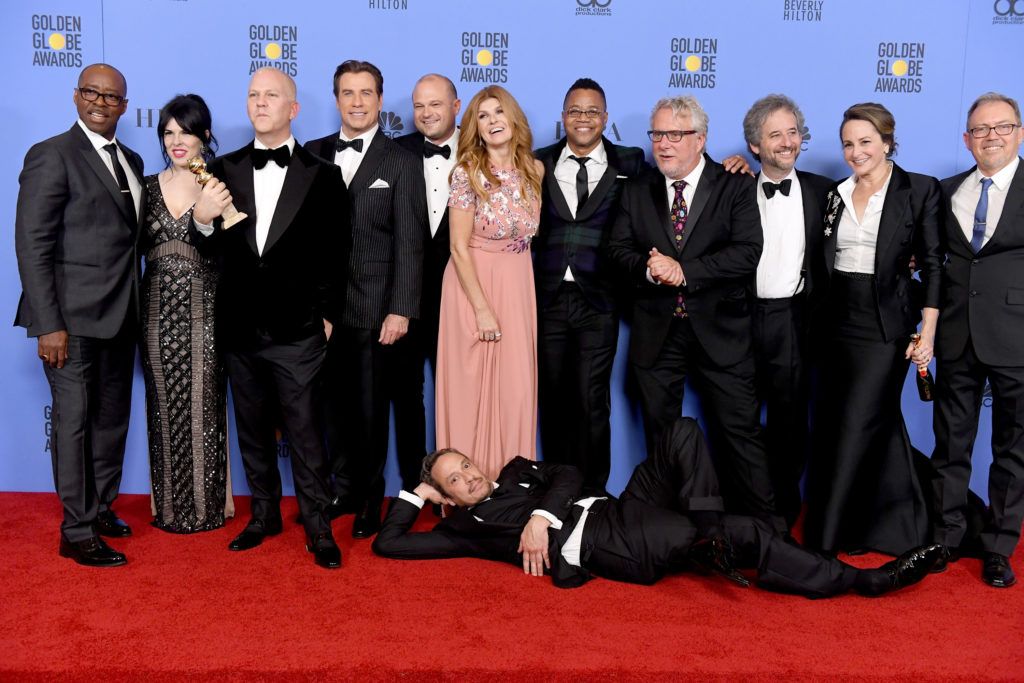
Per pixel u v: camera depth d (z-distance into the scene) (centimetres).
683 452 310
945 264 331
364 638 257
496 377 347
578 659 246
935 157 392
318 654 247
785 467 366
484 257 341
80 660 243
